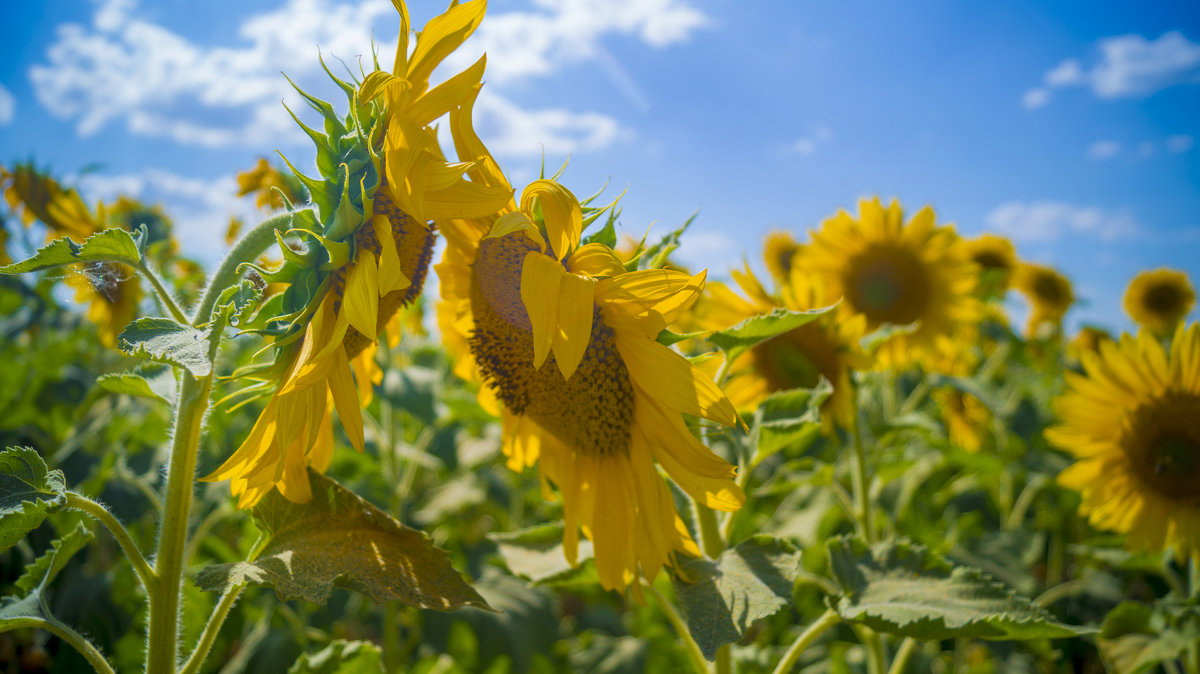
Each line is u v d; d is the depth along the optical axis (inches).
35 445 172.9
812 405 84.6
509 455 92.1
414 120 64.8
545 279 62.1
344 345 69.6
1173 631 121.7
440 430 166.4
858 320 131.1
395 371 155.9
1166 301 327.0
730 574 71.4
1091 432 143.1
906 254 186.7
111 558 155.8
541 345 60.8
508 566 91.8
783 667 75.2
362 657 93.3
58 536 137.8
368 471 176.1
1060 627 68.7
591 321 61.9
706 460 68.2
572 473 86.4
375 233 61.3
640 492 73.9
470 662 144.7
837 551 82.1
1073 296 312.3
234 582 59.0
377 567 64.2
